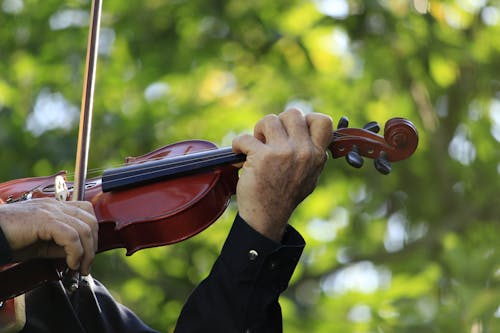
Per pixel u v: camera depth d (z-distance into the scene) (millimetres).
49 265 7664
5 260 7273
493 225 25438
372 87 26172
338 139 8219
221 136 23391
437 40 25250
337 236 24766
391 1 24984
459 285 17234
